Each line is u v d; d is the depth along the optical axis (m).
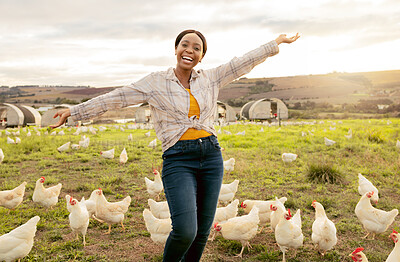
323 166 8.57
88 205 5.64
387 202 6.47
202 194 2.62
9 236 4.00
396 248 3.67
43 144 15.74
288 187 7.79
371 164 9.97
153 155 12.77
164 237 4.43
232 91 110.44
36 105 94.38
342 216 5.84
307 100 82.19
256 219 4.48
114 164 10.88
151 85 2.54
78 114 2.36
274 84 113.75
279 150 12.98
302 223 5.43
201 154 2.49
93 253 4.41
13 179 8.81
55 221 5.67
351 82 103.56
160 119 2.54
